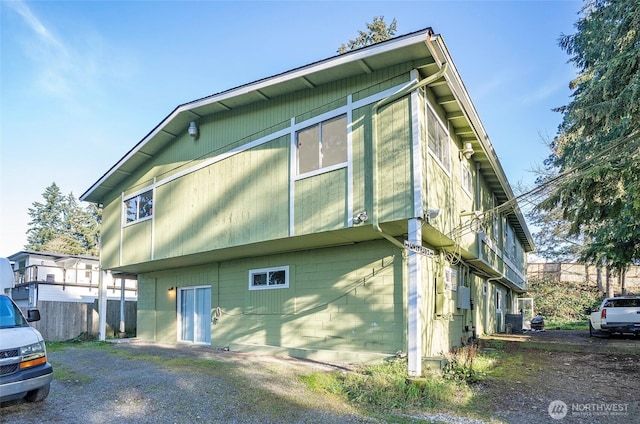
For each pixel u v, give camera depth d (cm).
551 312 2995
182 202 1186
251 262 1165
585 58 1472
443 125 932
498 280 1752
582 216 890
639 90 845
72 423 532
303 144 916
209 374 779
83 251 4562
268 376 763
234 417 553
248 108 1041
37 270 2422
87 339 1588
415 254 741
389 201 766
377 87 812
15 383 556
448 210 923
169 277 1474
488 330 1595
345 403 619
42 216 4916
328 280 974
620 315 1327
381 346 866
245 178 1016
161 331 1476
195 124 1155
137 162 1362
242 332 1159
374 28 2488
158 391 669
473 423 528
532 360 923
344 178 828
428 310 923
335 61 802
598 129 1091
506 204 985
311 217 868
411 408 591
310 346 982
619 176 823
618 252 1110
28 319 701
